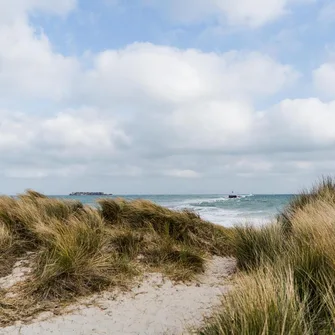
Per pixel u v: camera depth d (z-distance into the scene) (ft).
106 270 16.39
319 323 8.59
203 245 23.12
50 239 18.12
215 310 12.24
